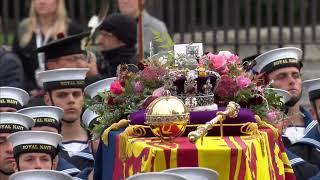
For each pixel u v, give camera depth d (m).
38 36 24.20
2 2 29.16
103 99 15.55
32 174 14.41
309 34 30.34
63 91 19.84
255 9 29.69
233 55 14.85
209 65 14.66
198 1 29.03
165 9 28.70
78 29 24.52
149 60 15.15
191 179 12.63
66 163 18.28
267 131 14.21
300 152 19.03
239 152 13.05
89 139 19.17
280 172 14.62
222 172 13.08
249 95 14.69
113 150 14.44
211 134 13.91
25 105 20.22
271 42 29.42
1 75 23.41
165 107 13.52
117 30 22.48
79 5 28.66
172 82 14.21
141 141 13.66
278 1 29.56
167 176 12.02
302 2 29.70
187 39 28.86
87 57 22.17
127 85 15.04
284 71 19.44
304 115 19.73
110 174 14.66
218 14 29.41
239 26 29.42
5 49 25.31
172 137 13.60
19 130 18.36
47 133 17.70
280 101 15.53
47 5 24.17
